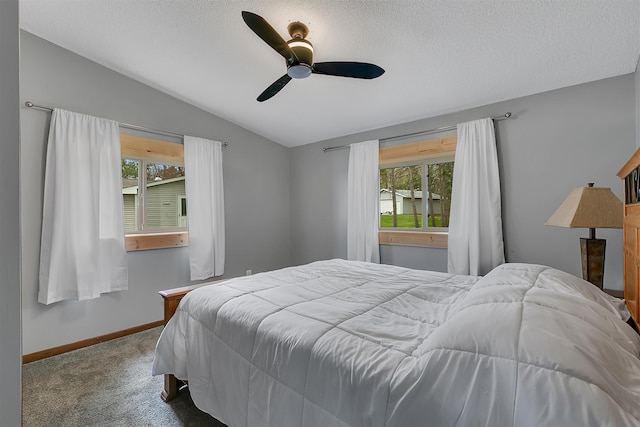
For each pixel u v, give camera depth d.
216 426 1.56
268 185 4.18
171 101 3.15
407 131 3.29
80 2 2.01
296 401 1.05
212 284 1.95
